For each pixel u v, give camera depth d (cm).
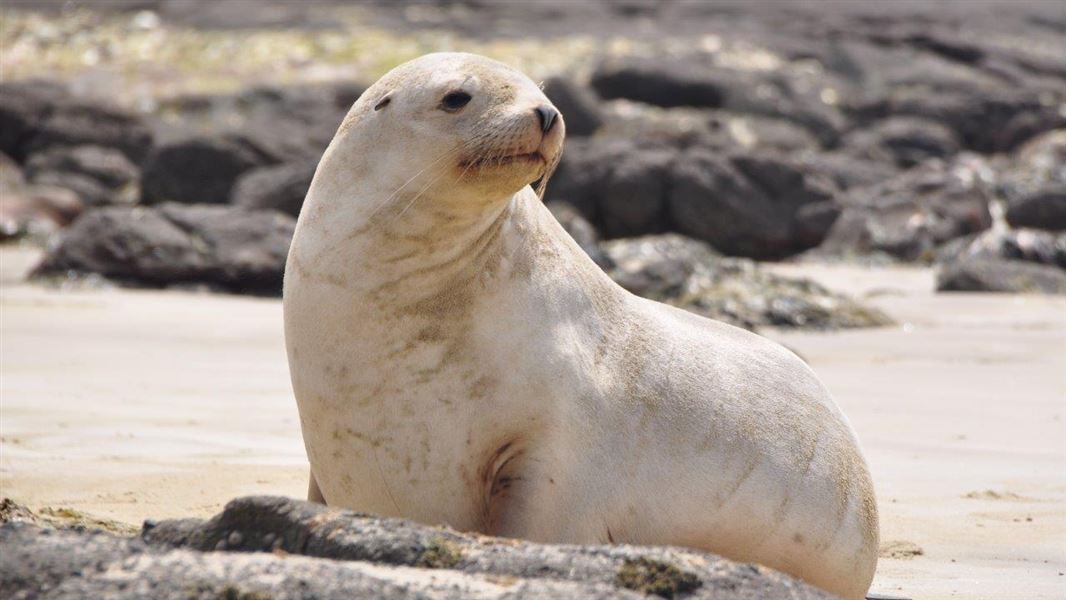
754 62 18012
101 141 14350
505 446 1978
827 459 2156
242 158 13362
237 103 15362
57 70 17000
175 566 1397
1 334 5475
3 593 1341
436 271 1956
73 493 2819
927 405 4547
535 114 1956
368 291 1961
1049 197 12850
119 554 1418
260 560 1429
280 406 4066
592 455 1992
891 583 2414
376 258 1962
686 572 1510
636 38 18825
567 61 17725
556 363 1991
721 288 7356
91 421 3675
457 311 1967
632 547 1563
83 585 1350
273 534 1588
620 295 2150
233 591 1341
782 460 2103
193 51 17875
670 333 2152
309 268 2003
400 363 1959
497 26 19412
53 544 1432
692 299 7319
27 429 3522
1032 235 11494
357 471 2008
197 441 3472
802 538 2112
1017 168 15312
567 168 12988
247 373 4719
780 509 2091
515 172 1952
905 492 3200
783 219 12725
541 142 1964
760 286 7344
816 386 2247
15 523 1502
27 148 14388
